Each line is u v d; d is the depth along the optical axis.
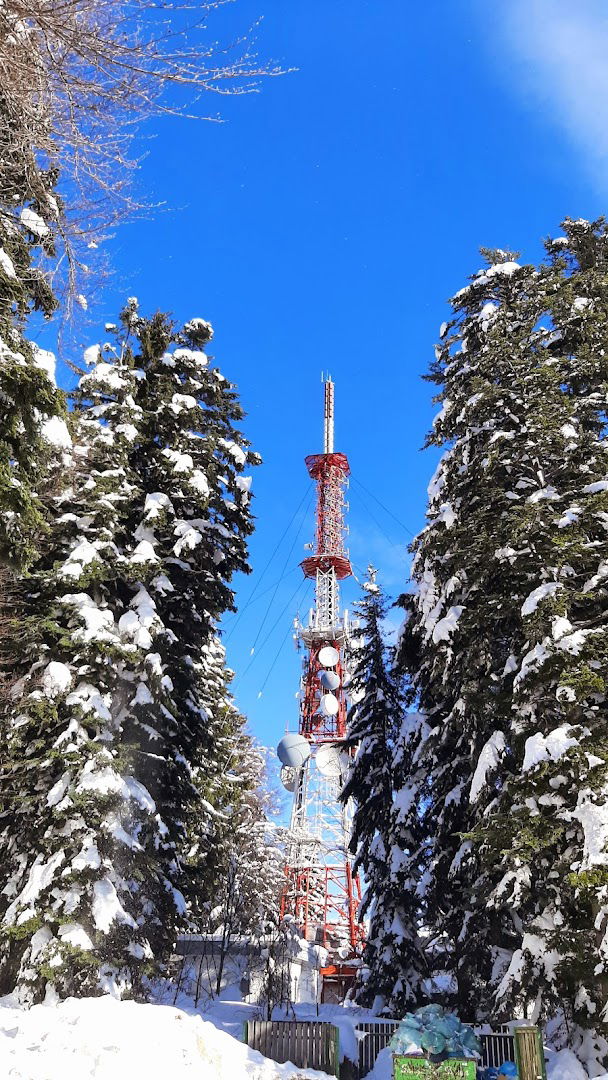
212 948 32.09
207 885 27.53
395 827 24.75
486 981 18.92
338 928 47.44
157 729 21.09
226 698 38.47
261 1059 12.77
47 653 19.14
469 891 17.88
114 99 6.91
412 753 24.44
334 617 57.53
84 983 16.52
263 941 30.16
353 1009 26.27
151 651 20.97
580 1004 13.48
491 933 18.12
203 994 27.64
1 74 6.81
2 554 12.38
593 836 12.78
